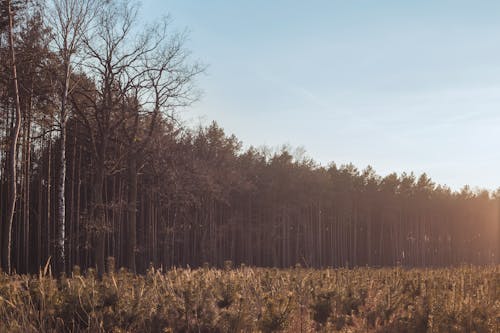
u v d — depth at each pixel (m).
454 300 9.12
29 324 7.28
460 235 99.62
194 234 57.59
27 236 33.69
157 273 10.76
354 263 75.69
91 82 29.34
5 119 31.78
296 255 69.12
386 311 9.53
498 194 117.19
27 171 32.94
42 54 25.59
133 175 31.05
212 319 8.35
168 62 28.62
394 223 84.94
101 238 28.58
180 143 32.19
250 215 62.88
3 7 24.28
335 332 8.72
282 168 64.88
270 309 7.98
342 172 81.88
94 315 7.50
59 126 26.66
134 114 28.84
